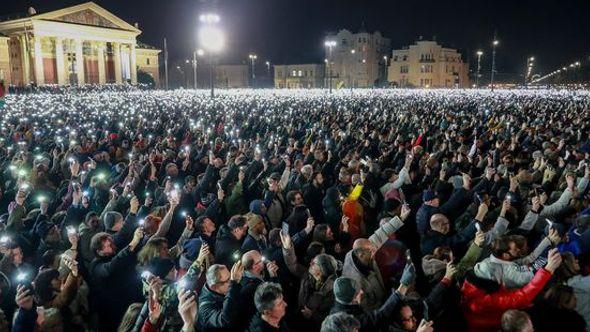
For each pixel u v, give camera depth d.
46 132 18.17
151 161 11.04
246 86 127.44
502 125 18.86
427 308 4.59
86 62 90.44
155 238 5.73
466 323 4.84
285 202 8.59
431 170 10.64
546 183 9.38
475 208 7.47
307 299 5.36
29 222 7.80
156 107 31.53
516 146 13.23
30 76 80.69
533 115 24.42
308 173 9.53
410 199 8.92
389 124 20.20
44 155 13.05
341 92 66.00
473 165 11.49
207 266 5.41
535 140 14.73
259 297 4.29
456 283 5.01
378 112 26.52
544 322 4.61
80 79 84.06
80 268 5.76
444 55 112.19
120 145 15.41
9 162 12.20
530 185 8.82
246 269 4.95
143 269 5.55
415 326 4.49
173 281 5.57
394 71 114.62
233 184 9.60
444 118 21.67
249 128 20.25
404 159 11.68
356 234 7.61
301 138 17.17
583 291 4.84
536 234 6.96
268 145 14.12
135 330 4.31
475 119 22.05
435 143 13.98
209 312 4.64
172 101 38.56
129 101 38.91
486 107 30.83
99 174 9.81
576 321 4.55
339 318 3.88
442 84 112.62
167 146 14.80
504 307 4.70
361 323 4.45
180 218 7.91
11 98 43.78
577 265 5.02
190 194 9.20
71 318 5.16
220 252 6.34
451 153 12.34
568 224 7.11
